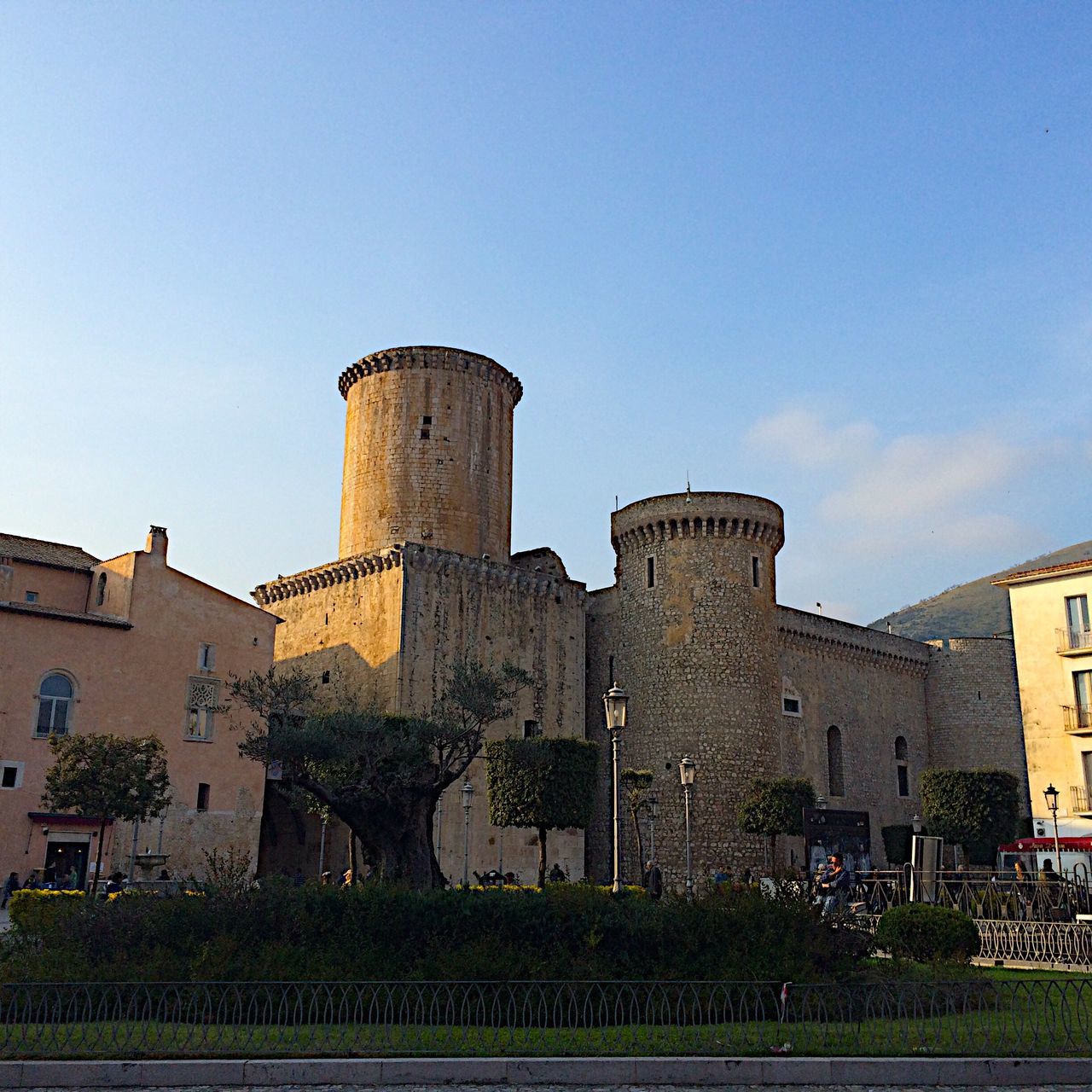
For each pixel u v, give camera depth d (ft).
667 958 53.72
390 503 173.68
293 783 90.84
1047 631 154.51
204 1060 39.73
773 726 172.45
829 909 61.00
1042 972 66.23
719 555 175.11
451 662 161.27
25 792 118.83
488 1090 38.29
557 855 167.73
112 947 53.62
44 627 124.16
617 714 85.25
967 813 163.12
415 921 54.54
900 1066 39.88
